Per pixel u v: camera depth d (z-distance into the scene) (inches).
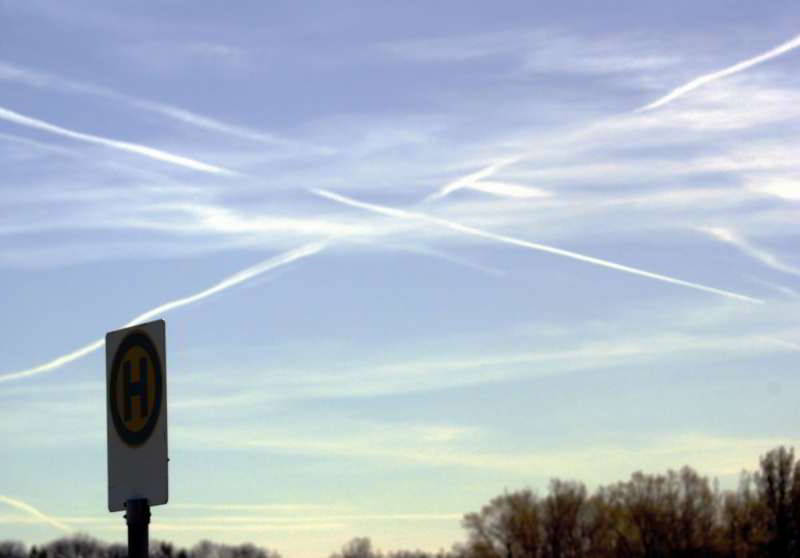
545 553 5216.5
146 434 565.0
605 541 5285.4
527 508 5280.5
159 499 556.7
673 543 5182.1
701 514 5231.3
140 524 560.7
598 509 5329.7
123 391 576.1
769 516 5123.0
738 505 5236.2
